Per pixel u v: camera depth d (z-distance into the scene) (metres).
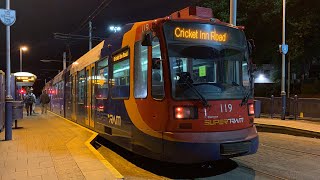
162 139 7.49
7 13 11.80
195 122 7.32
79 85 16.89
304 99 18.67
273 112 21.33
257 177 7.56
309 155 9.91
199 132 7.32
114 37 10.64
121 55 9.77
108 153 11.00
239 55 8.40
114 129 10.27
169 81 7.43
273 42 29.58
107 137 11.15
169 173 8.13
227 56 8.16
